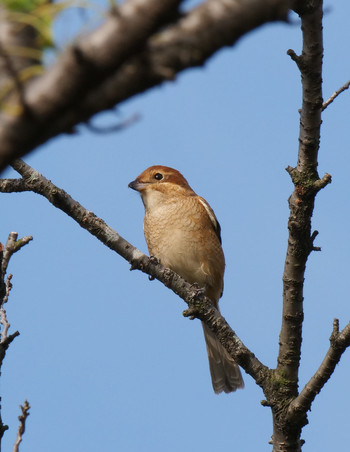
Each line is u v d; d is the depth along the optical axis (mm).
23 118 3115
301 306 9125
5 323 8633
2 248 8750
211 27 3100
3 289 8836
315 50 7996
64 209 9859
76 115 3166
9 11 3275
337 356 8570
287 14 3143
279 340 9320
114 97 3137
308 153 8609
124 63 3061
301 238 8875
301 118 8531
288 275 9086
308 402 8883
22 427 7719
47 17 3242
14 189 9703
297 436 9156
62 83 3064
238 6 3080
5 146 3150
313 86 8242
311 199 8703
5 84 3191
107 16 3061
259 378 9367
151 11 2979
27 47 3242
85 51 3014
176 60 3115
